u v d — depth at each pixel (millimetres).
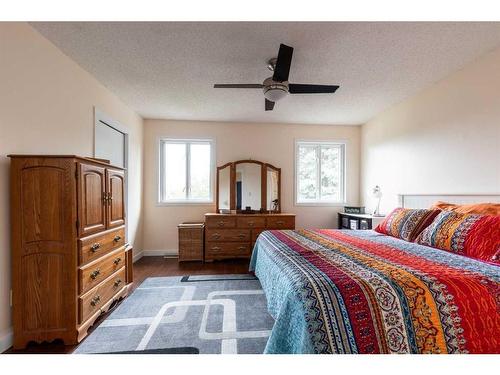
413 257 1609
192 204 4359
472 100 2365
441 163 2736
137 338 1797
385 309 1103
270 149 4508
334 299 1116
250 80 2777
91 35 1997
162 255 4258
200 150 4477
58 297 1726
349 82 2816
